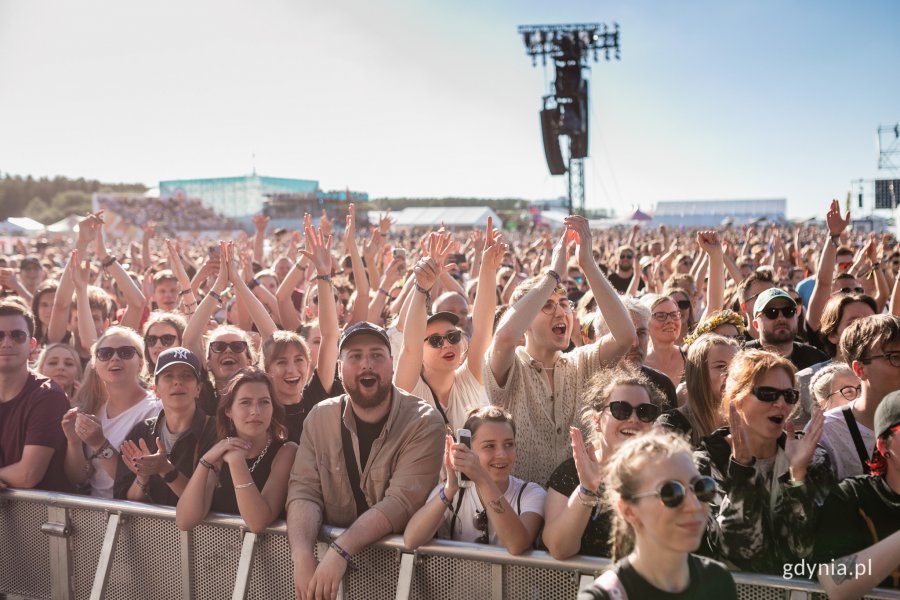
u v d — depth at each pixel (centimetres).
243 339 471
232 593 328
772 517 265
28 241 3009
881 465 270
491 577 291
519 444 361
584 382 373
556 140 3080
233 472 325
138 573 349
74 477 407
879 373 312
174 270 768
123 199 6444
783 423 272
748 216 6762
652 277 947
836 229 605
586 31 2961
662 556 205
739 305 630
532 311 355
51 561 370
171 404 378
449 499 296
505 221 7656
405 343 400
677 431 328
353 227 663
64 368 503
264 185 6825
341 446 330
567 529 274
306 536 313
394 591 308
